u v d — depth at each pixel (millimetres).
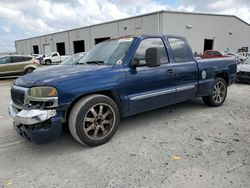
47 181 2717
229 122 4645
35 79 3314
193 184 2564
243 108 5742
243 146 3504
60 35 44625
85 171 2906
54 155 3373
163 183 2600
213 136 3916
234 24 31422
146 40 4266
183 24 26312
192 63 4953
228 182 2586
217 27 29609
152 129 4305
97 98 3516
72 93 3264
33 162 3182
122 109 3906
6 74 14867
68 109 3414
